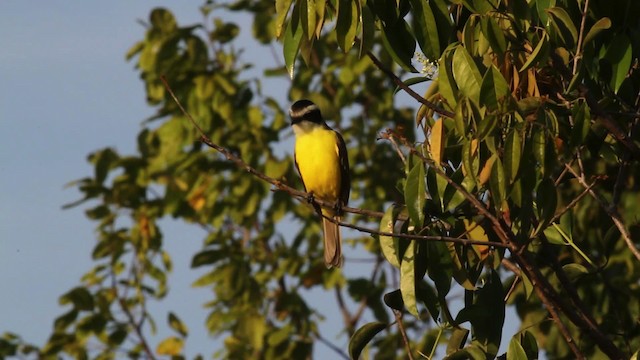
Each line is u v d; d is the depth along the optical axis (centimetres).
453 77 841
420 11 916
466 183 873
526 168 802
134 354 1930
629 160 975
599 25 834
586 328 921
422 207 850
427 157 901
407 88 932
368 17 885
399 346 1806
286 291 1980
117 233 2003
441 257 911
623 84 957
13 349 1883
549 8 838
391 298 931
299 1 873
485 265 959
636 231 1289
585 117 849
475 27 871
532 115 821
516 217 912
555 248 1198
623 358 928
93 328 1920
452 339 935
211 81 2012
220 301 1969
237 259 1953
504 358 940
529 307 1348
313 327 1934
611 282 1253
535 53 817
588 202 1331
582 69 853
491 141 806
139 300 1966
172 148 2027
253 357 1906
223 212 2023
